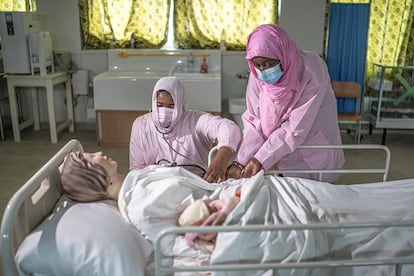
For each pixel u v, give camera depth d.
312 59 1.69
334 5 4.05
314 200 1.31
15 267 1.03
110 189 1.31
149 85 3.76
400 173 3.42
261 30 1.61
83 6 4.15
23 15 3.70
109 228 1.13
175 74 4.02
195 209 1.15
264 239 1.08
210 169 1.51
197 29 4.17
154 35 4.23
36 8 4.17
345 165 3.61
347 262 1.02
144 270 1.10
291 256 1.08
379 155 3.87
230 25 4.18
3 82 4.39
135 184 1.28
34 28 3.90
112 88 3.79
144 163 1.86
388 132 4.57
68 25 4.21
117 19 4.20
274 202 1.25
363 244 1.18
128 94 3.80
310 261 1.09
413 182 1.46
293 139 1.65
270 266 1.00
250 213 1.14
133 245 1.12
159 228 1.15
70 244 1.07
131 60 4.20
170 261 1.15
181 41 4.23
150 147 1.83
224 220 1.13
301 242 1.09
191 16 4.14
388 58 4.22
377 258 1.10
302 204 1.25
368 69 4.32
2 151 3.82
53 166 1.30
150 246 1.18
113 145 4.01
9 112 4.53
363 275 1.13
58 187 1.37
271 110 1.74
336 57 4.19
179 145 1.79
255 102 1.85
